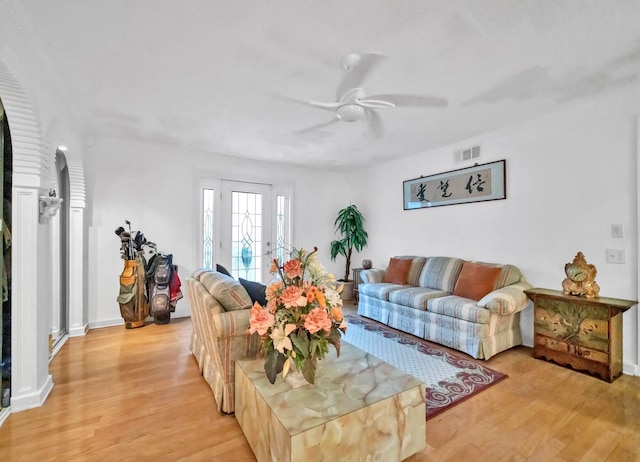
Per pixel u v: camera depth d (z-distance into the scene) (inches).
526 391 86.2
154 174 157.8
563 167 113.0
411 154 172.4
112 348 118.7
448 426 70.7
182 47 75.0
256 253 189.8
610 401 81.0
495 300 106.2
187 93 99.3
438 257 153.0
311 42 72.6
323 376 64.9
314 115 117.1
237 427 70.9
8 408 75.7
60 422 72.4
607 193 102.4
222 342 74.5
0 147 77.0
